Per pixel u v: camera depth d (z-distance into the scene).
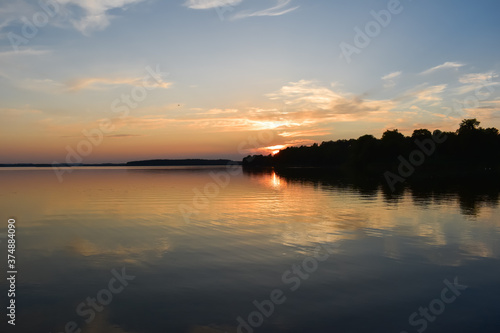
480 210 26.55
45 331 8.34
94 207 30.09
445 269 12.75
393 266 13.14
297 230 19.72
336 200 34.50
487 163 95.94
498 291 10.63
